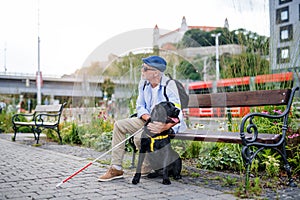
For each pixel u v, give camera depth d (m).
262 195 3.40
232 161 4.61
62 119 9.48
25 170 4.80
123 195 3.47
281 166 4.40
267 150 4.43
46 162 5.46
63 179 4.21
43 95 33.00
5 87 41.12
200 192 3.55
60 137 8.12
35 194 3.53
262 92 4.31
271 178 4.09
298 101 5.13
